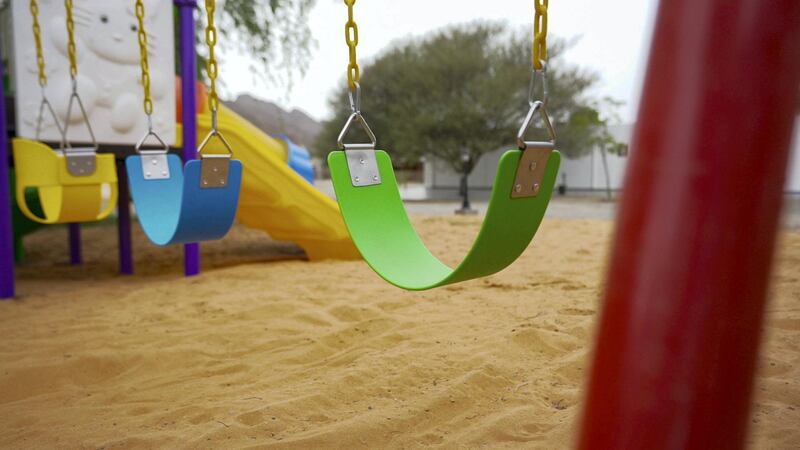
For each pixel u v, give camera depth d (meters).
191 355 2.80
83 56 4.52
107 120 4.64
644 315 0.77
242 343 2.99
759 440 1.71
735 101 0.73
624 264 0.80
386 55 23.53
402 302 3.68
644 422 0.77
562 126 21.05
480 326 3.10
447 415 2.04
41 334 3.26
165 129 4.93
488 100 20.09
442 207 16.31
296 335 3.08
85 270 6.09
